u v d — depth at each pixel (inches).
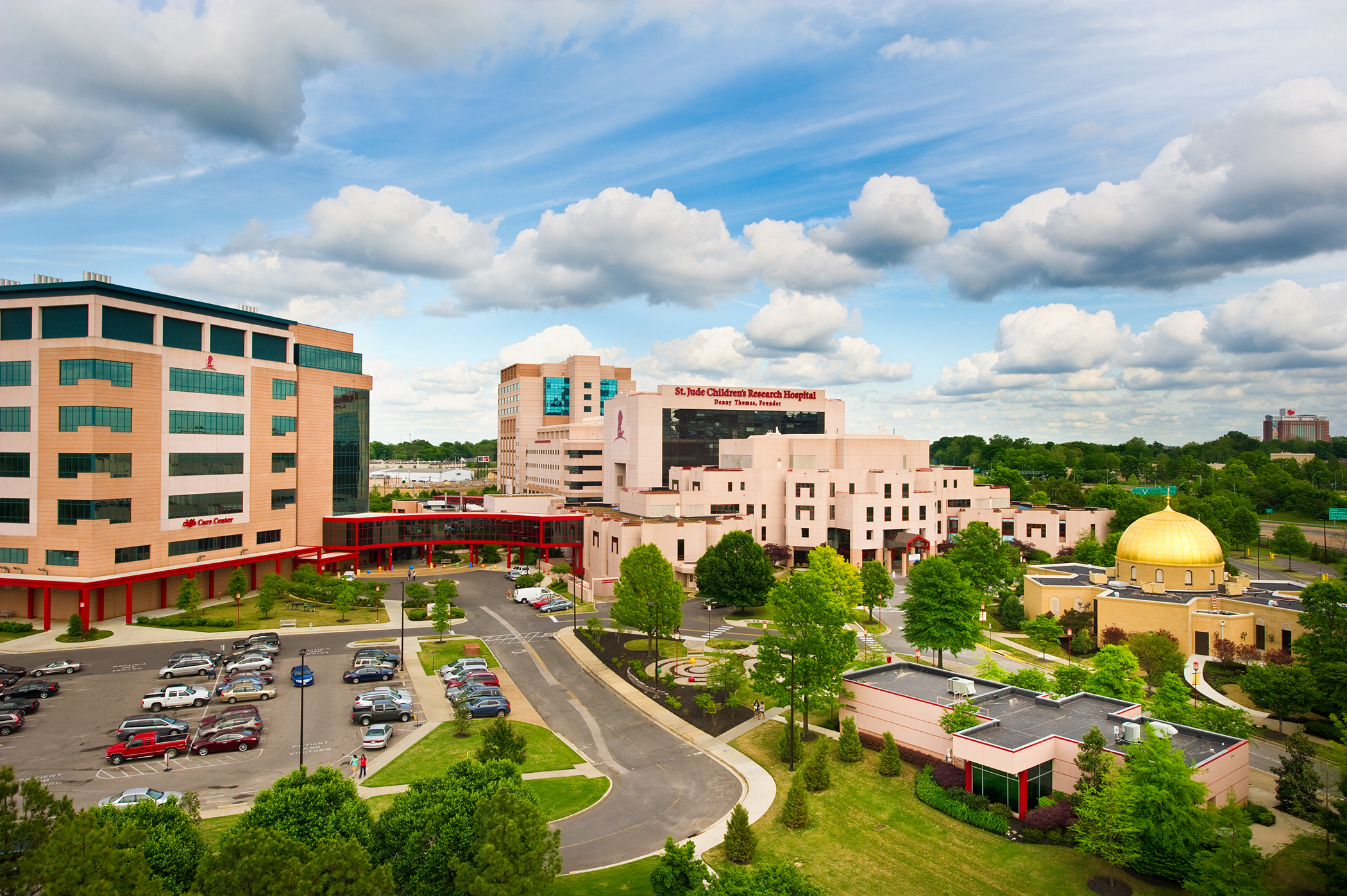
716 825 1696.6
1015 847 1584.6
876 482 5088.6
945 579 2751.0
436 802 1300.4
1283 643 2869.1
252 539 4192.9
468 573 5009.8
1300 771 1699.1
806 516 5187.0
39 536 3299.7
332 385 4830.2
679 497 5083.7
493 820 1183.6
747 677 2581.2
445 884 1200.2
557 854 1242.6
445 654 3078.2
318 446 4731.8
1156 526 3462.1
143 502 3501.5
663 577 3083.2
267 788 1782.7
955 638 2687.0
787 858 1544.0
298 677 2647.6
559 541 5182.1
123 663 2871.6
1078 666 2502.5
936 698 2098.9
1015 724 1918.1
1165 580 3376.0
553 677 2834.6
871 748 2146.9
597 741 2215.8
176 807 1234.0
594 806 1788.9
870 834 1648.6
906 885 1445.6
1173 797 1401.3
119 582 3302.2
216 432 3939.5
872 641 3341.5
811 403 6520.7
